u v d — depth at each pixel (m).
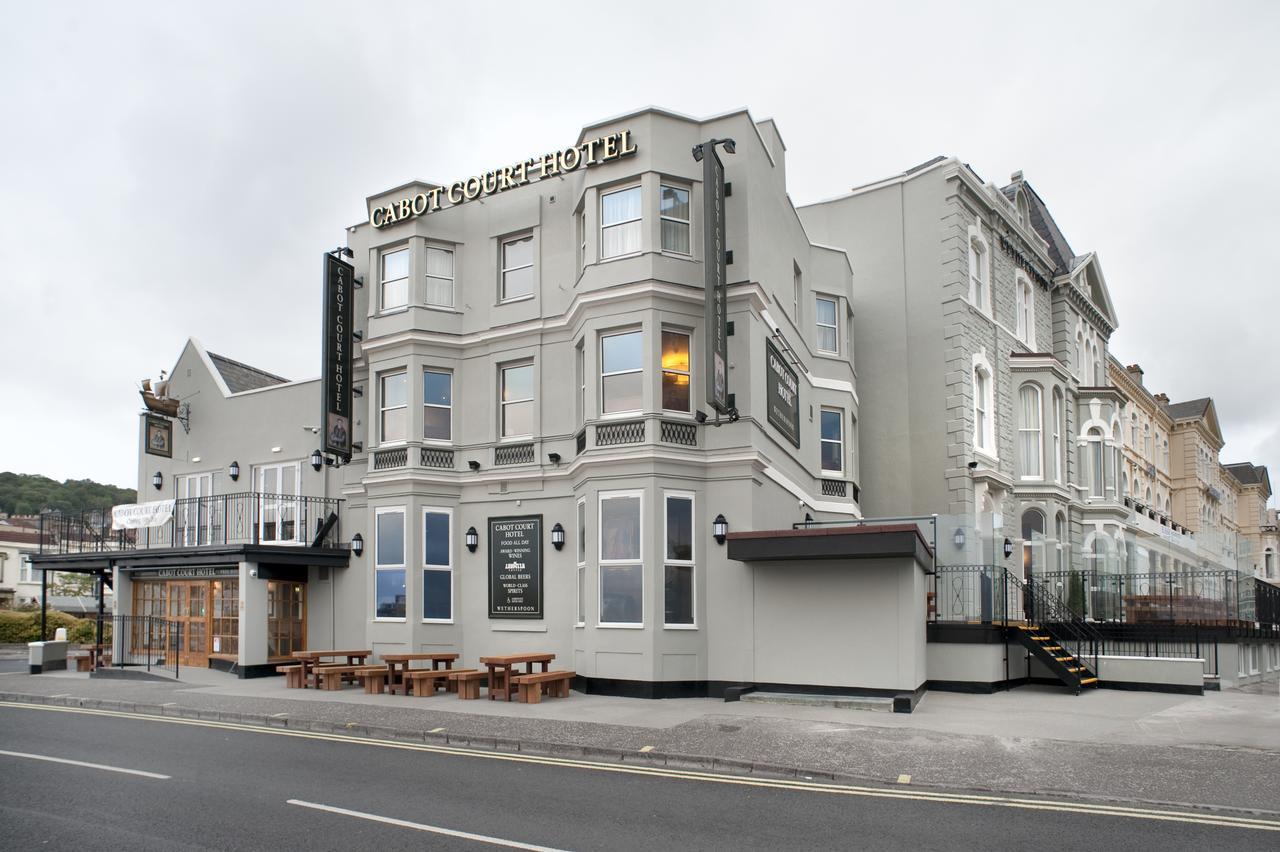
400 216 21.50
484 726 13.62
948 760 11.11
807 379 23.64
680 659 17.28
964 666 18.25
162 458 27.72
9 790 9.84
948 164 26.83
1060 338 34.19
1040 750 11.73
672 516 17.67
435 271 21.78
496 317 21.16
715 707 15.80
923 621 17.56
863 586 16.31
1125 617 21.66
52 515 27.08
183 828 8.30
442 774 10.73
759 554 16.33
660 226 18.33
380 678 18.23
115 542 29.78
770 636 16.98
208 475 26.61
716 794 9.73
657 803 9.30
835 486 24.56
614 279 18.38
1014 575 21.03
